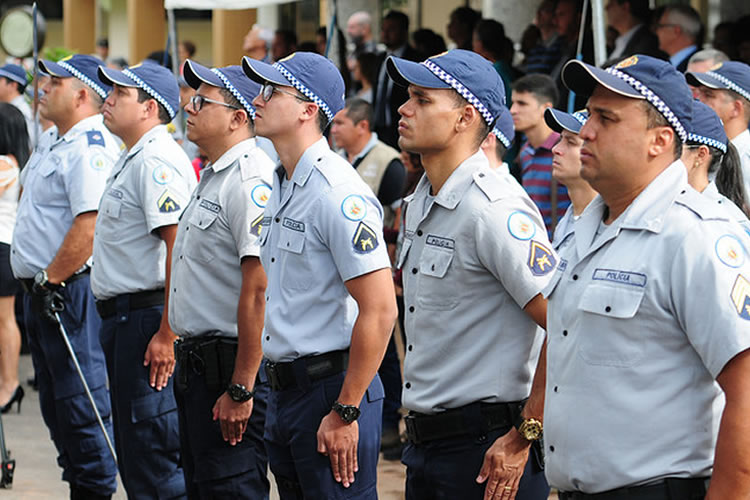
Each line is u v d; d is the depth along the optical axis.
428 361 4.75
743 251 3.53
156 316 6.57
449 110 4.64
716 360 3.47
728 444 3.44
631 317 3.59
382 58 12.11
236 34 20.59
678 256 3.53
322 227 5.00
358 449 5.03
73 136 7.48
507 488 4.55
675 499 3.60
